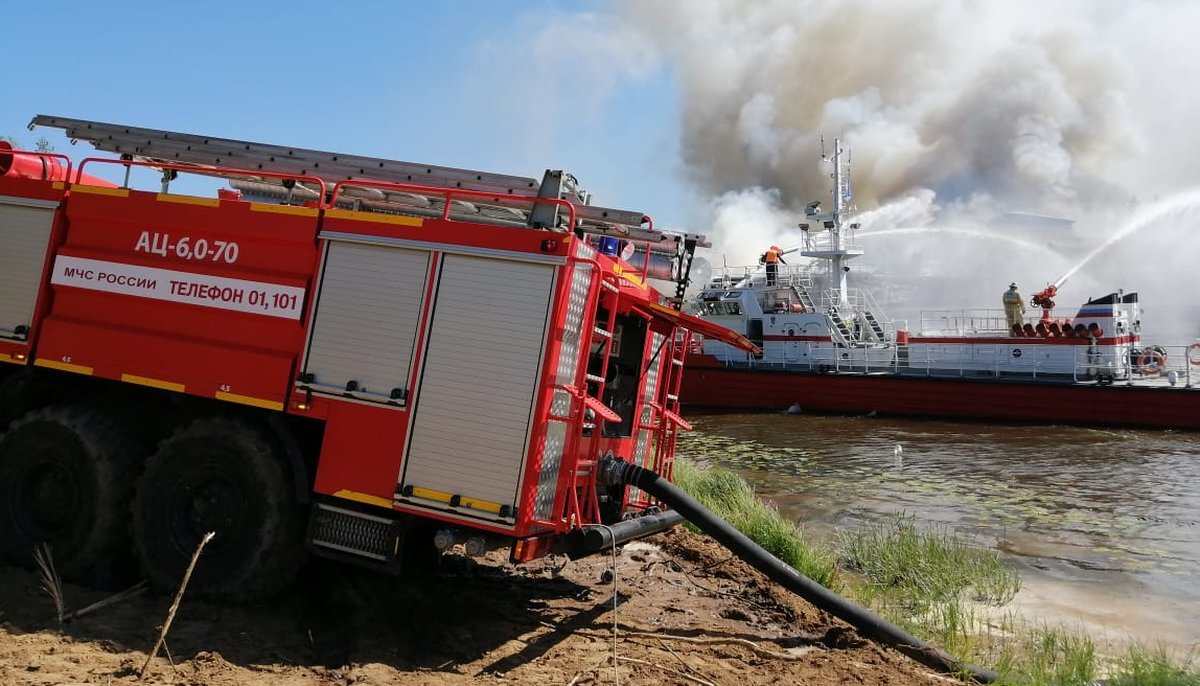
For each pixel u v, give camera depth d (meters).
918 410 25.94
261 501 4.81
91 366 5.34
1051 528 11.23
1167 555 9.77
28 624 4.36
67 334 5.43
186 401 5.31
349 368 4.76
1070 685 4.93
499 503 4.36
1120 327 25.12
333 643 4.53
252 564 4.78
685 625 5.48
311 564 5.71
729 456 18.00
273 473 4.84
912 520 11.57
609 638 5.04
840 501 12.98
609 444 5.57
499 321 4.52
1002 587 7.79
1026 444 20.28
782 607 6.13
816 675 4.62
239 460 4.86
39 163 6.60
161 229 5.34
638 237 5.55
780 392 28.03
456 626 4.98
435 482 4.49
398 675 4.09
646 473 5.32
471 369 4.52
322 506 4.75
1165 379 25.38
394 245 4.76
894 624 5.71
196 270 5.21
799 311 29.38
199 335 5.16
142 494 5.04
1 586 4.95
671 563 7.25
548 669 4.38
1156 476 15.68
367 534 4.65
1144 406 23.19
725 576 6.96
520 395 4.42
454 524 4.64
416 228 4.75
